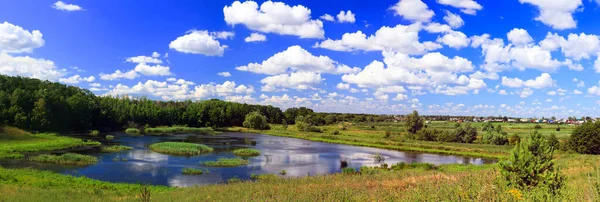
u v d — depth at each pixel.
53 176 35.19
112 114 118.62
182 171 44.81
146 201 19.58
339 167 54.53
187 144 72.31
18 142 64.88
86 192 26.66
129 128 116.25
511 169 17.84
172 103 176.00
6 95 93.75
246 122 148.75
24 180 31.05
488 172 24.77
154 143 76.06
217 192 24.33
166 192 27.98
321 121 185.88
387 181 27.56
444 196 15.03
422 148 90.31
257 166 52.31
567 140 76.69
